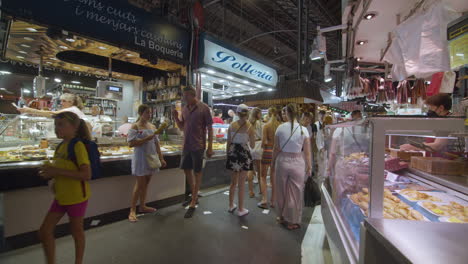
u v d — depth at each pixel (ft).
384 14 9.79
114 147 12.20
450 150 6.35
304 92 30.17
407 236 2.86
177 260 7.52
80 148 6.36
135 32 11.50
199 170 11.53
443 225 3.15
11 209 7.92
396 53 7.52
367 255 3.36
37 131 11.56
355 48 14.40
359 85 13.94
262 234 9.39
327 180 9.54
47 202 8.63
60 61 14.78
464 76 5.59
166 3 13.30
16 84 27.81
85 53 15.76
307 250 8.21
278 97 32.53
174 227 9.84
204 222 10.40
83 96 18.22
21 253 7.74
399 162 6.97
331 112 47.44
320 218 11.09
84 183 6.54
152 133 10.44
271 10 30.81
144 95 19.44
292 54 43.11
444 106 6.52
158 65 15.42
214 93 23.89
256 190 15.76
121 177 10.84
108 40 10.56
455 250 2.51
